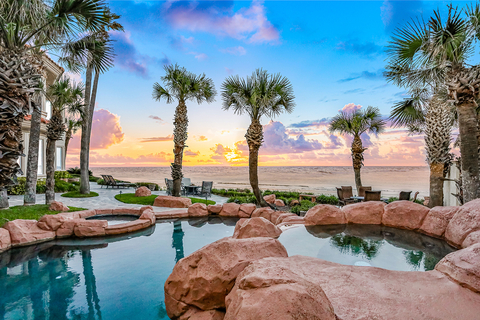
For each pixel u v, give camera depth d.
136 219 8.27
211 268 2.49
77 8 5.93
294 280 1.80
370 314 1.83
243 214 8.84
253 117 10.48
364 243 4.38
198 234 6.84
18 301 3.36
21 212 7.73
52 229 6.25
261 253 2.73
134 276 4.18
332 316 1.65
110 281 3.98
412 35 6.05
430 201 7.94
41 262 4.78
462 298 2.03
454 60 5.58
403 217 5.45
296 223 5.80
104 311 3.13
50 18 6.00
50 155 9.70
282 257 2.74
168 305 2.69
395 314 1.84
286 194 14.85
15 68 5.09
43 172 16.86
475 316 1.82
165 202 10.62
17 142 5.50
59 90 9.75
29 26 6.05
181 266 2.69
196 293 2.47
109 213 8.76
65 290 3.68
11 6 5.20
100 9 6.23
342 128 14.17
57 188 15.44
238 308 1.68
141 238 6.41
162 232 7.02
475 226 3.91
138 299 3.44
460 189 7.42
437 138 7.68
